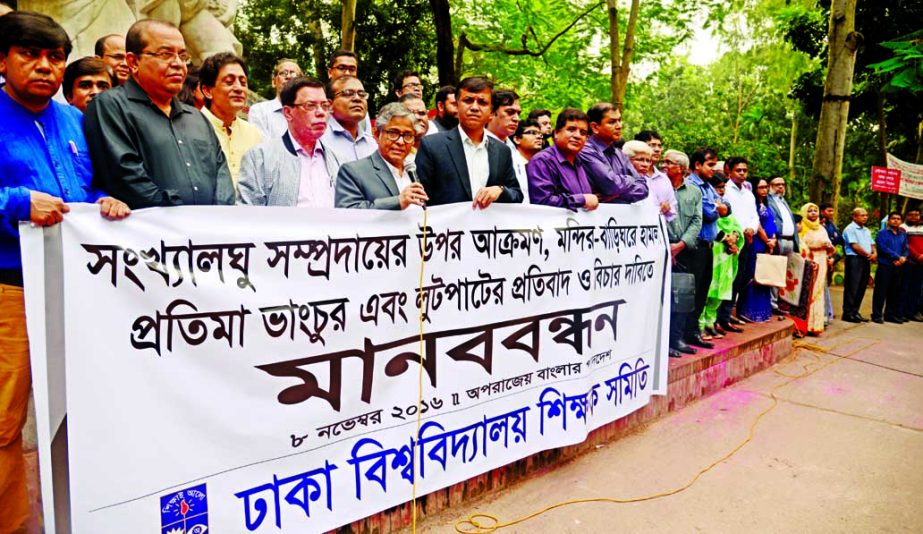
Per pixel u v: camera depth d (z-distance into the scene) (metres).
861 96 17.00
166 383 2.24
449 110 4.90
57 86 2.21
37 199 1.98
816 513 3.43
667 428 4.57
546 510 3.26
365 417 2.80
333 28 12.76
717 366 5.51
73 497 2.06
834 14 10.63
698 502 3.46
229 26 7.66
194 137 2.76
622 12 12.84
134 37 2.56
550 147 4.17
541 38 13.80
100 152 2.46
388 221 2.85
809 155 27.95
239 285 2.40
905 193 13.57
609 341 4.12
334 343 2.68
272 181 3.23
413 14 12.21
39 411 2.00
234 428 2.39
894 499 3.64
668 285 4.66
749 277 7.18
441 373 3.12
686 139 19.42
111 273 2.12
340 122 4.21
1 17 2.12
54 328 2.03
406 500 2.98
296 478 2.58
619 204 4.17
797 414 5.04
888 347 7.92
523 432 3.54
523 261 3.49
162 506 2.23
